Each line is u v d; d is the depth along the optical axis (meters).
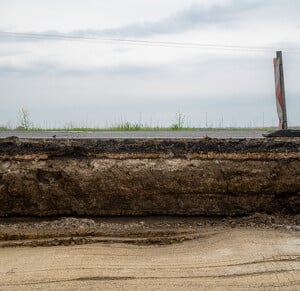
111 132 14.46
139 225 8.23
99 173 8.47
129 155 8.53
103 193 8.55
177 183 8.50
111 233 7.81
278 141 8.61
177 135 12.46
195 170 8.48
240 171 8.47
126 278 6.22
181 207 8.61
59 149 8.54
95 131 15.66
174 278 6.21
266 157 8.50
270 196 8.60
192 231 7.91
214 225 8.27
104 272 6.38
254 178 8.48
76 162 8.52
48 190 8.54
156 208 8.61
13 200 8.56
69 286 6.05
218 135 12.47
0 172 8.46
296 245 7.00
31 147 8.56
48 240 7.59
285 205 8.63
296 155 8.49
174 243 7.49
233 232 7.69
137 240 7.59
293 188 8.52
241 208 8.62
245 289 5.91
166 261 6.75
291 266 6.39
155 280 6.16
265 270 6.32
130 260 6.80
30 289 6.00
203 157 8.52
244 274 6.25
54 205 8.59
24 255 7.04
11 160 8.52
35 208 8.59
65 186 8.52
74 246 7.38
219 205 8.61
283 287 5.95
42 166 8.51
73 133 13.63
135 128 16.02
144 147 8.58
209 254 6.91
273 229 7.84
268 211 8.66
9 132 14.63
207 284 6.04
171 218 8.62
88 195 8.57
